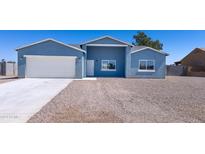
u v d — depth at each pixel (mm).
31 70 21016
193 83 17562
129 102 8430
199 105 7988
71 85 14320
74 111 6766
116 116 6262
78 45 25594
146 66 24906
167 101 8773
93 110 6926
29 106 7461
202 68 34062
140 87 13898
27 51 20891
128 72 24500
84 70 23516
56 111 6750
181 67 35375
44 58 21078
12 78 20469
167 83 17328
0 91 11172
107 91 11570
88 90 11812
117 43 23938
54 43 21078
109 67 25500
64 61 21219
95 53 25344
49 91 11250
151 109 7215
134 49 26094
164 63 25109
